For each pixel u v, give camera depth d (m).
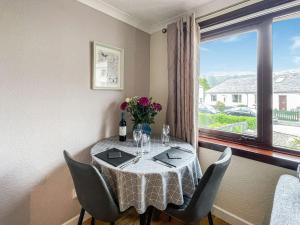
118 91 1.92
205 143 1.76
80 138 1.60
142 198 1.09
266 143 1.53
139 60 2.14
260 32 1.52
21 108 1.25
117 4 1.70
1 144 1.17
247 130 1.66
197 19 1.80
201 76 1.97
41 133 1.35
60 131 1.46
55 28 1.39
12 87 1.20
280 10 1.39
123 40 1.94
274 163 1.34
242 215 1.56
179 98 1.87
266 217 1.42
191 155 1.39
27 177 1.30
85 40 1.59
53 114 1.41
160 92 2.20
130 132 2.07
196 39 1.75
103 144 1.64
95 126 1.72
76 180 1.14
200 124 2.01
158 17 1.96
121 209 1.12
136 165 1.20
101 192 1.06
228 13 1.59
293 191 1.00
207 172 1.04
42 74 1.34
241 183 1.55
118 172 1.13
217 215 1.71
